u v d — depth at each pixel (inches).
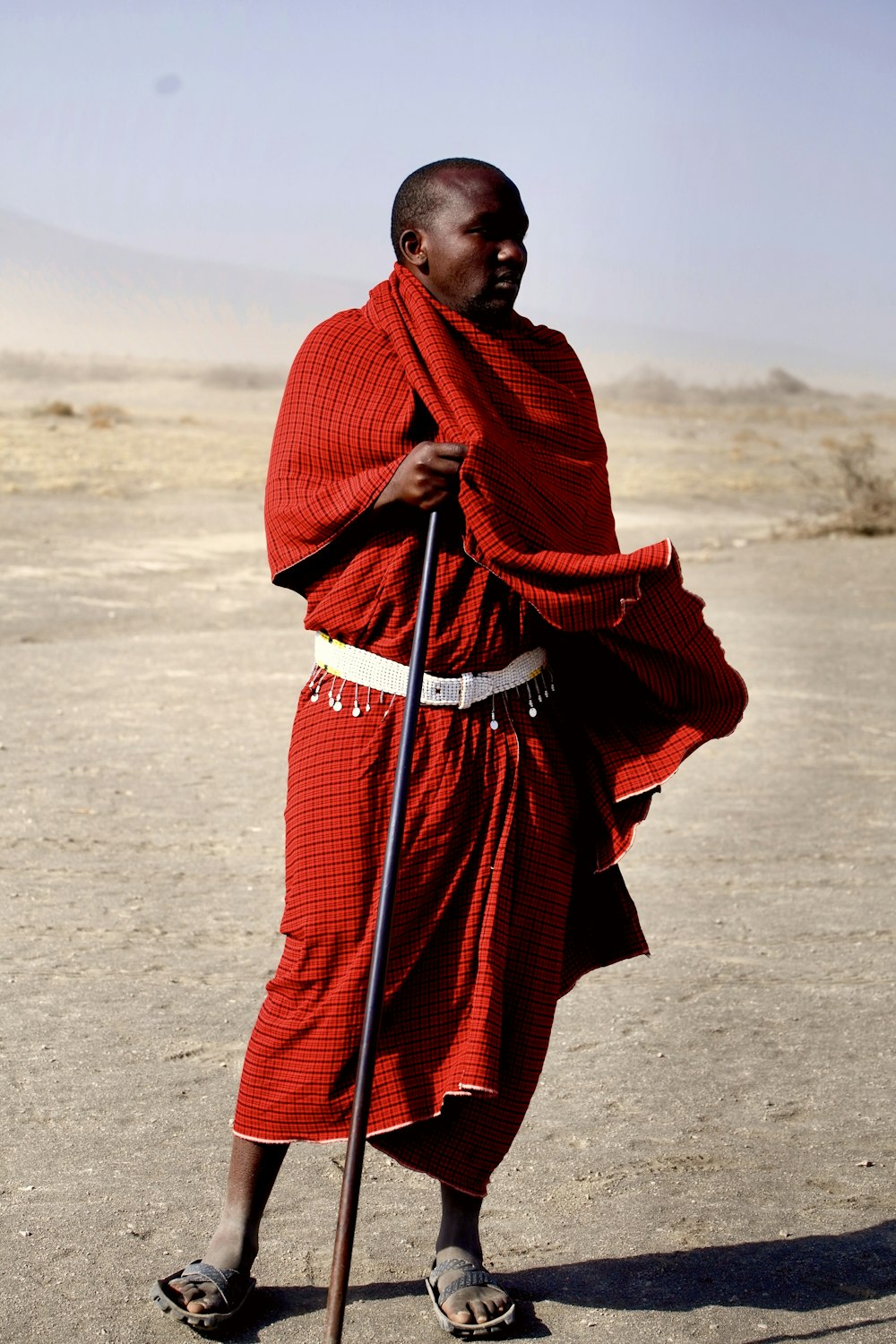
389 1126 116.3
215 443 1711.4
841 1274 127.4
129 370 4958.2
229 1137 151.5
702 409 3981.3
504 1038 120.6
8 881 240.2
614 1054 176.2
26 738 349.1
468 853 117.8
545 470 117.0
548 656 125.3
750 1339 117.6
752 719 385.4
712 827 283.7
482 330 118.6
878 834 278.5
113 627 555.8
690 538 943.7
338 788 117.0
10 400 3134.8
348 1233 108.5
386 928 109.3
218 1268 119.3
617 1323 120.1
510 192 119.1
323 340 119.0
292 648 503.2
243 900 234.2
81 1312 119.0
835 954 212.7
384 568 116.2
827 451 2033.7
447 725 117.3
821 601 632.4
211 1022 182.5
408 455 112.2
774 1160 148.9
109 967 201.9
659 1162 148.5
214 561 782.5
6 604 601.0
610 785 127.0
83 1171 143.2
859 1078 169.3
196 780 312.7
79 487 1121.4
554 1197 141.5
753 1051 177.3
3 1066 167.5
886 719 386.9
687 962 209.0
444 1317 118.6
